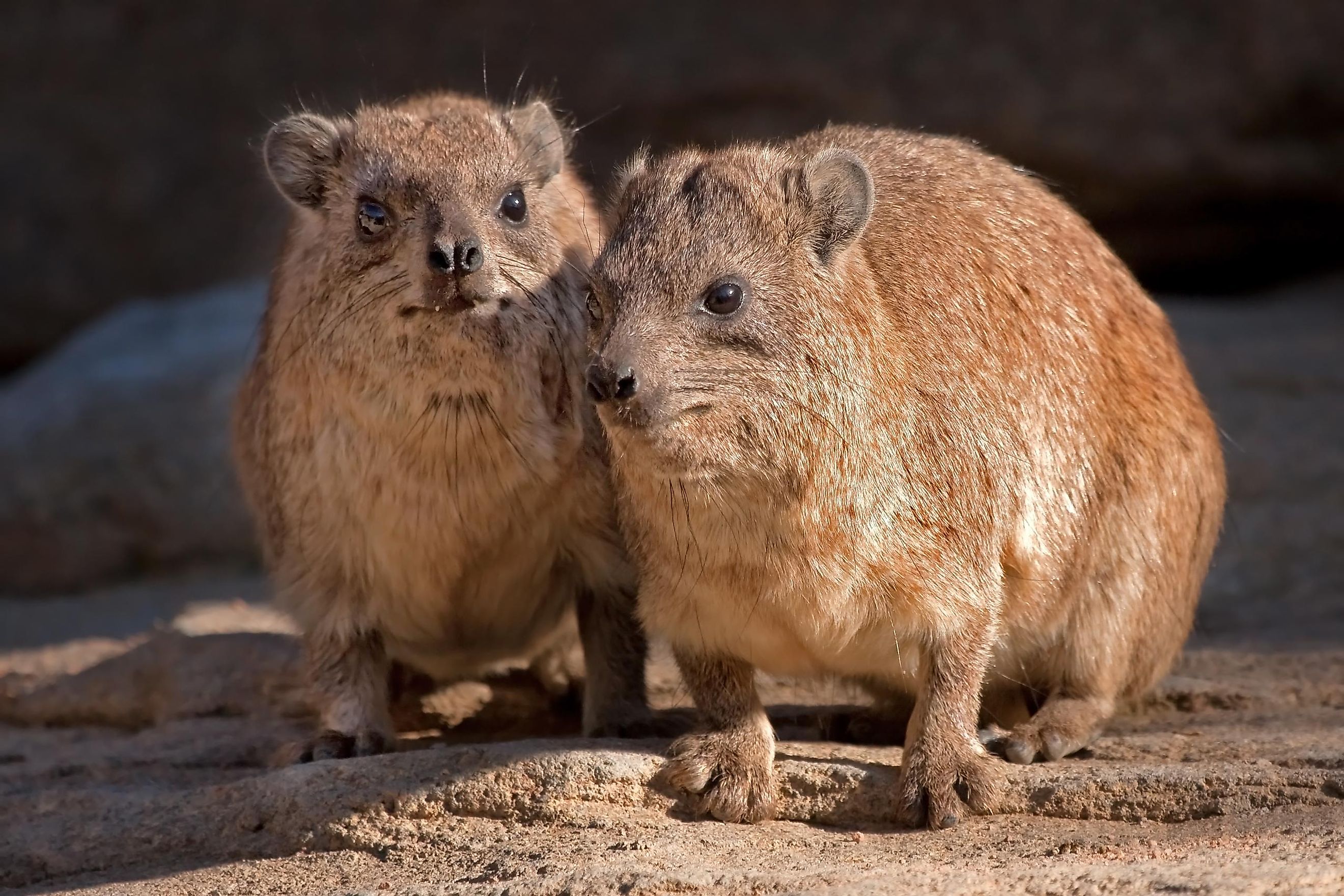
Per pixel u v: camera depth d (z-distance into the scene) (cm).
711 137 3525
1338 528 2069
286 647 1644
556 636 1527
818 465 1159
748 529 1166
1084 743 1287
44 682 1698
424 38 3806
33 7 3991
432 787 1171
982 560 1215
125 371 2912
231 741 1456
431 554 1370
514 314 1338
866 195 1180
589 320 1209
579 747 1225
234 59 3897
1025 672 1356
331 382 1353
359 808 1167
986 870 1009
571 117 1662
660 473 1150
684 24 3638
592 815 1155
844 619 1191
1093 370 1320
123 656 1688
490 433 1333
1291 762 1181
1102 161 3356
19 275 3800
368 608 1396
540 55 3697
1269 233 3481
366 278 1336
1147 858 1013
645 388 1118
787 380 1155
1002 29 3456
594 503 1381
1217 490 1439
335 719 1379
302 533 1389
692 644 1219
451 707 1598
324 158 1412
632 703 1409
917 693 1238
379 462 1345
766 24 3581
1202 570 1431
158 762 1421
